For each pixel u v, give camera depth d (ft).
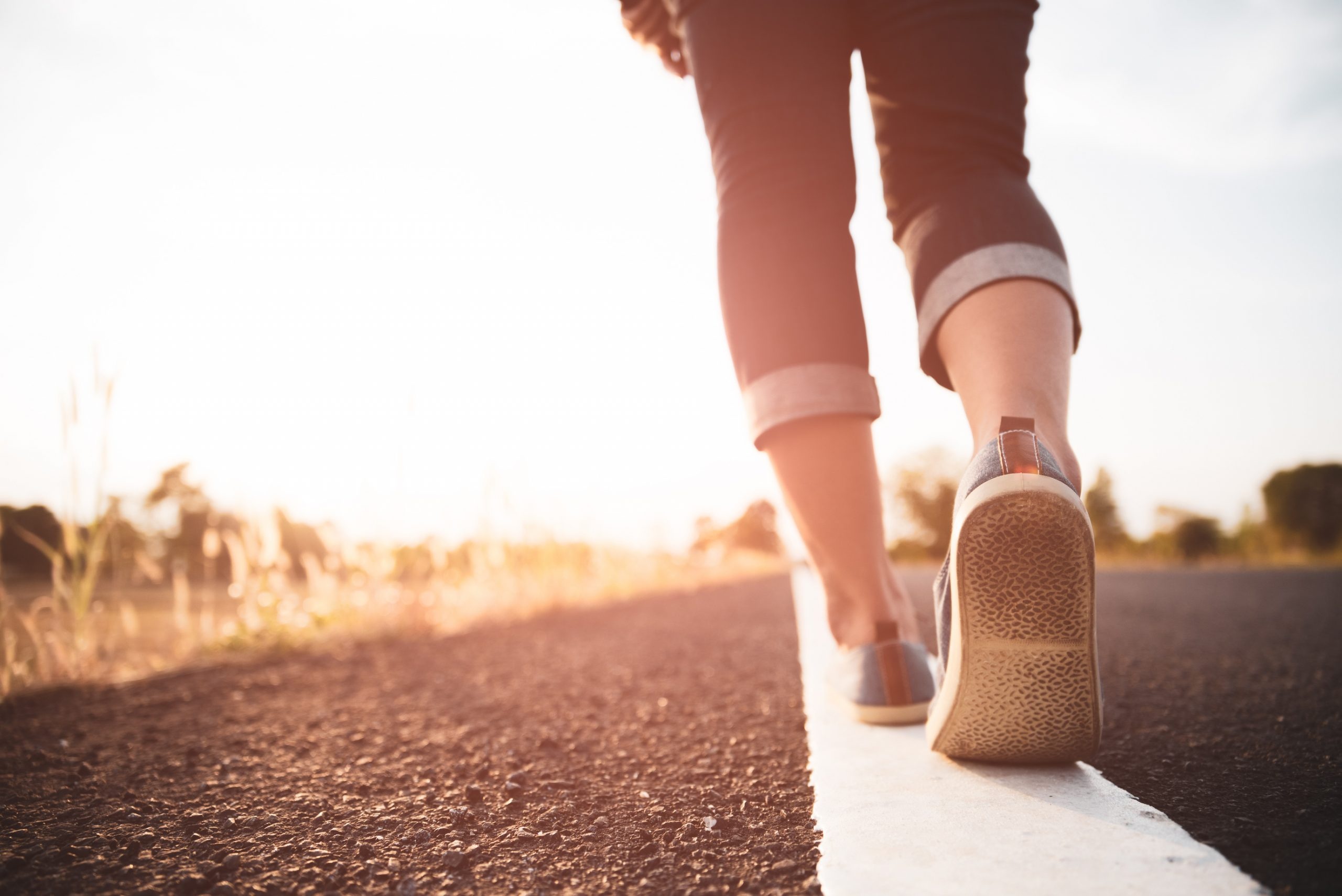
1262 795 3.10
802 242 3.78
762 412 3.89
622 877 2.67
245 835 3.20
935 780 3.43
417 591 12.65
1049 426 3.08
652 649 8.89
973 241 3.37
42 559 12.36
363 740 4.91
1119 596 16.97
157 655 9.95
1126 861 2.54
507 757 4.32
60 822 3.45
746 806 3.30
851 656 4.58
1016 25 3.76
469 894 2.57
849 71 3.97
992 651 3.04
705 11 3.92
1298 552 52.85
